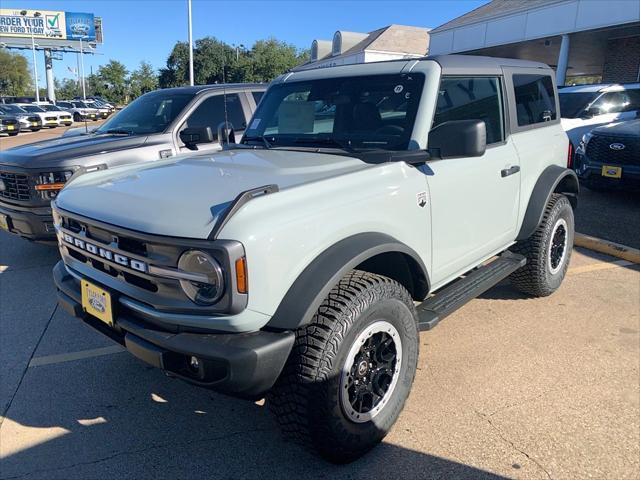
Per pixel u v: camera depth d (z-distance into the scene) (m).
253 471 2.70
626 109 11.27
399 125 3.25
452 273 3.57
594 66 29.34
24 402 3.33
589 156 8.52
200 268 2.26
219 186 2.65
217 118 6.71
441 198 3.25
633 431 2.94
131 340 2.48
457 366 3.62
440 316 3.20
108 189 2.86
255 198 2.33
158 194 2.64
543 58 26.28
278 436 2.98
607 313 4.44
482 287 3.68
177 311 2.33
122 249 2.51
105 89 75.69
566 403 3.20
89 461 2.79
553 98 4.89
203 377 2.32
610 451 2.79
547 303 4.65
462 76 3.54
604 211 7.91
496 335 4.06
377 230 2.79
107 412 3.22
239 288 2.19
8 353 3.97
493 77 3.95
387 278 2.74
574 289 4.98
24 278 5.59
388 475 2.65
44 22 74.56
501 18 20.17
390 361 2.82
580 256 5.98
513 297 4.79
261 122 3.98
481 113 3.77
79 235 2.77
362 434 2.66
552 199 4.54
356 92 3.51
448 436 2.92
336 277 2.41
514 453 2.78
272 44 42.31
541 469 2.67
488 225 3.82
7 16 73.50
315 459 2.79
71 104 48.19
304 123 3.70
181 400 3.35
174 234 2.27
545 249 4.43
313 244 2.45
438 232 3.29
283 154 3.35
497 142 3.94
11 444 2.93
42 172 5.37
